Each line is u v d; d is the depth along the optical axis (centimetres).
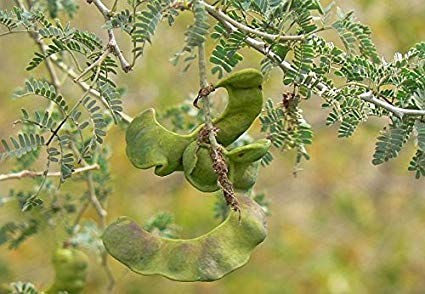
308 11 72
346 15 74
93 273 159
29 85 73
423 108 74
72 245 99
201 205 174
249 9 72
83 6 144
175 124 99
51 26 73
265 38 72
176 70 168
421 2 171
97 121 72
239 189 69
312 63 73
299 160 80
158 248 67
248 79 68
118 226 67
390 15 170
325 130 178
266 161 80
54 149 73
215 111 95
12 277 151
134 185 174
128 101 166
